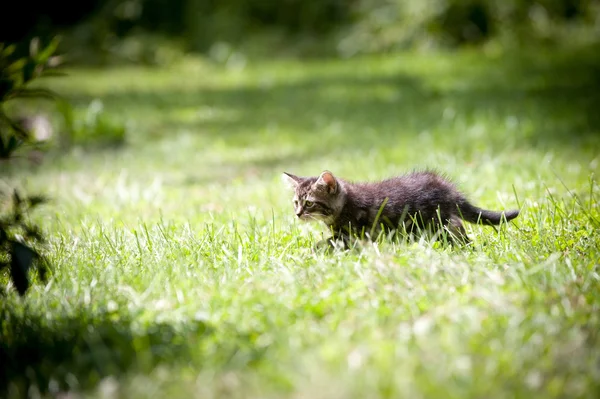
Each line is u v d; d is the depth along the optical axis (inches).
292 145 583.5
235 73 1056.2
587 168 392.5
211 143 605.6
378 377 162.1
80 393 169.5
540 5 1104.2
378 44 1139.9
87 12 1232.8
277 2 1267.2
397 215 280.8
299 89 873.5
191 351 181.2
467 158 458.3
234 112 757.9
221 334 190.7
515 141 508.1
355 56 1149.1
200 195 418.3
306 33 1246.3
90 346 187.5
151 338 190.4
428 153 480.1
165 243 276.4
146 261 256.5
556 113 602.9
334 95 815.7
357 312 198.2
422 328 184.5
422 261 228.2
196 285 227.3
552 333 180.5
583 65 873.5
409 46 1122.0
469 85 804.0
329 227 294.5
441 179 294.2
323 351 172.7
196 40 1211.2
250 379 166.4
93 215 364.5
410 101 743.1
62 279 239.9
